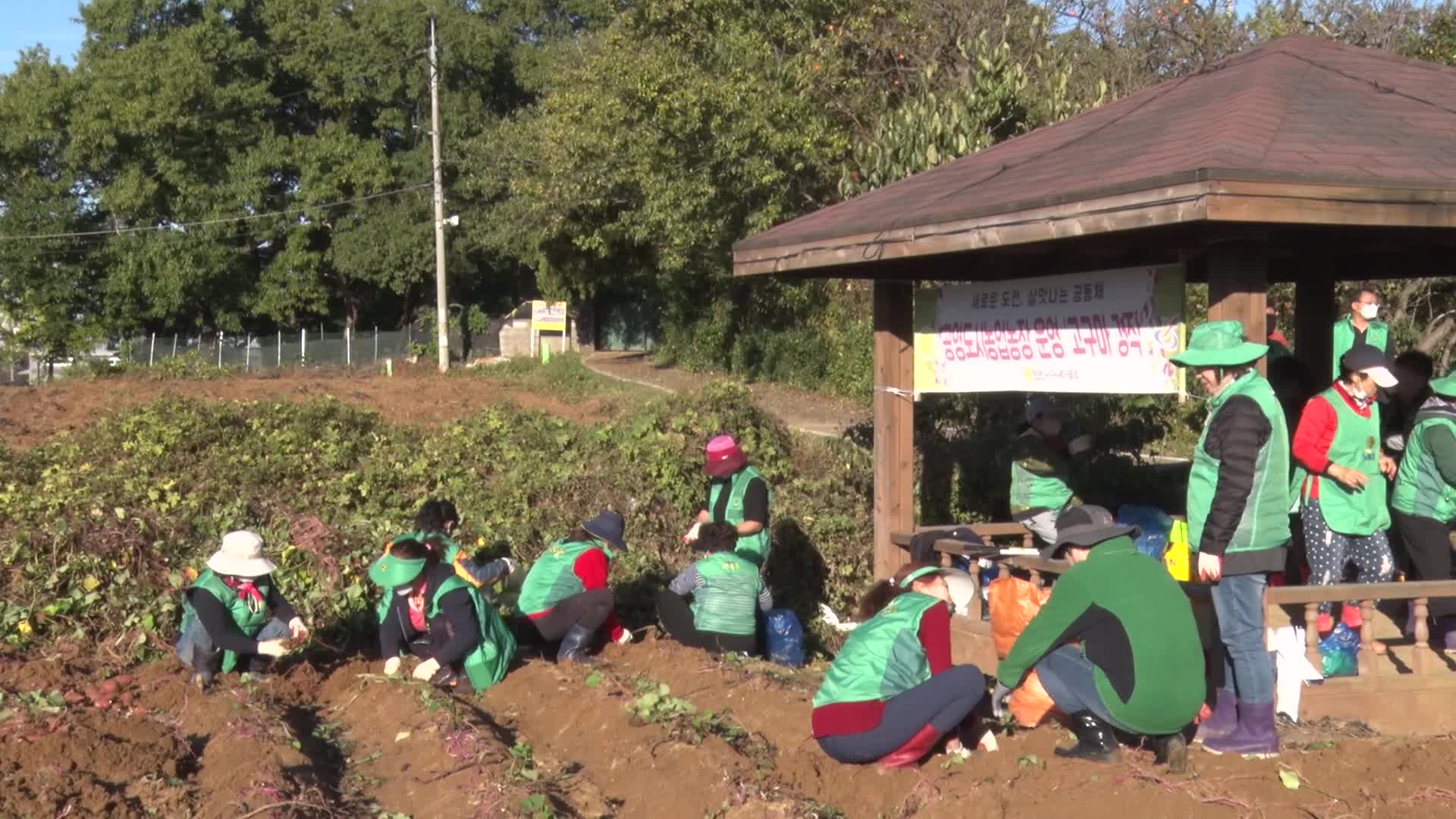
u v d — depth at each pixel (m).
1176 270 7.16
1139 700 5.41
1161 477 12.41
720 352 36.31
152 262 46.44
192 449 13.21
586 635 8.63
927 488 12.88
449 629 8.03
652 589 11.29
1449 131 7.18
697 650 8.64
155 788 5.82
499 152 41.78
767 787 5.77
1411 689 6.86
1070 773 5.49
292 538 10.39
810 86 26.62
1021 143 9.59
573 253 39.78
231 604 7.93
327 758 6.91
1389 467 8.05
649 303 46.59
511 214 41.75
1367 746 5.71
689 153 27.95
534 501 12.02
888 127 17.14
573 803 5.94
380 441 13.59
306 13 50.31
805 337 31.89
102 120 45.59
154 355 47.16
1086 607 5.51
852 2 27.62
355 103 50.28
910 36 27.05
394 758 6.82
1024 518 9.30
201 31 47.56
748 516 9.52
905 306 9.67
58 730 6.36
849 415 26.75
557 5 56.12
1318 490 7.34
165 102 45.88
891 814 5.67
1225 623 5.80
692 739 6.47
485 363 43.56
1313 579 7.39
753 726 7.04
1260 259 6.63
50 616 8.84
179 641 8.18
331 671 8.72
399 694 7.67
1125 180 6.51
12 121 46.12
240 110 48.53
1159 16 25.89
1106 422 12.62
